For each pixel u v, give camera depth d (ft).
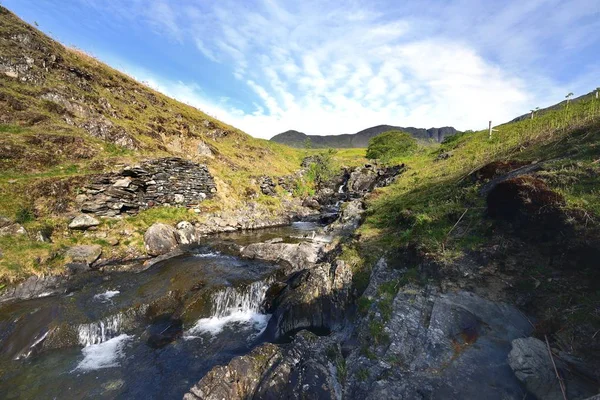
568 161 26.50
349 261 35.24
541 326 17.16
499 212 25.55
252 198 101.60
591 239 17.60
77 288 40.09
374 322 24.79
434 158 101.55
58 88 81.76
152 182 69.87
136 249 54.13
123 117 99.55
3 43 77.36
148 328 34.01
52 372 26.76
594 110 39.50
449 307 22.02
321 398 18.45
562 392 14.30
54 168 58.75
